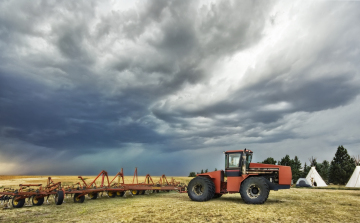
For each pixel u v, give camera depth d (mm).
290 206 10055
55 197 11094
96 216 7980
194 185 12391
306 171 51375
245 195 10953
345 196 14812
